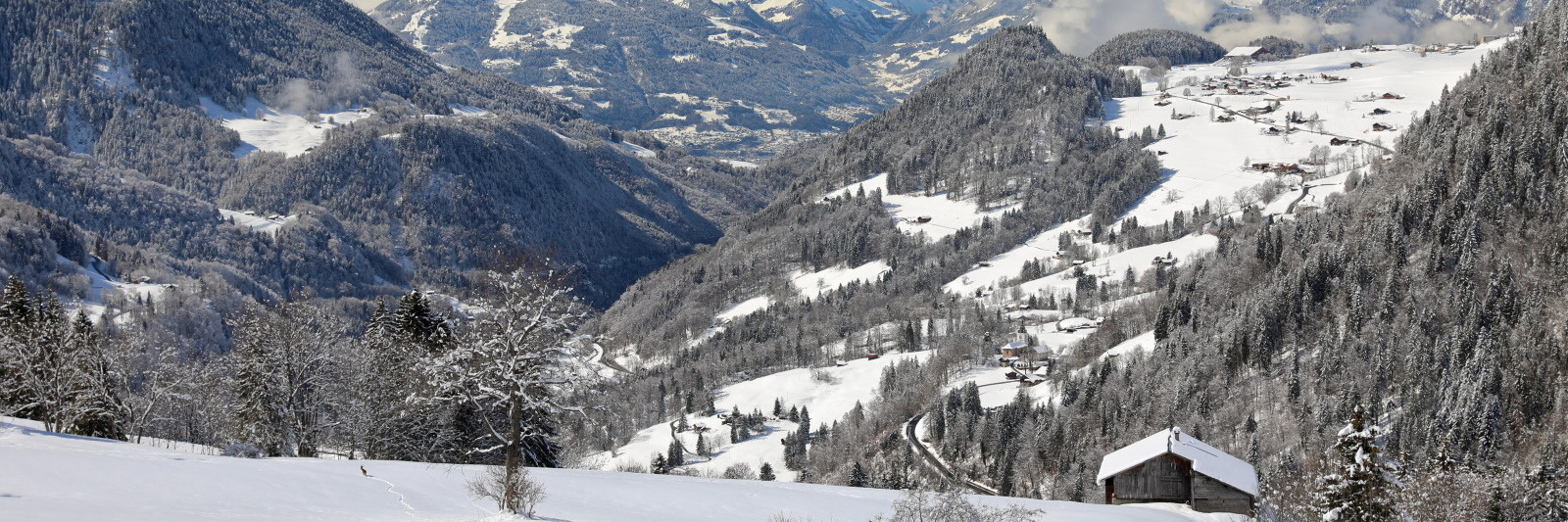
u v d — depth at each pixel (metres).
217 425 114.19
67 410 101.00
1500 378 162.00
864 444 199.12
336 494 71.06
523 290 73.00
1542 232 195.00
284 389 101.19
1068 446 171.38
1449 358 169.50
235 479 72.06
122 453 80.25
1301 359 184.38
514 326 71.19
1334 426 161.25
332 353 106.62
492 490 74.00
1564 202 195.88
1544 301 180.12
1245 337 188.50
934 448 192.00
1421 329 180.25
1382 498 76.06
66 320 123.94
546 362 71.88
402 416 97.31
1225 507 88.25
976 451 184.00
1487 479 92.62
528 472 88.00
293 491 70.25
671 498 81.25
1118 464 93.44
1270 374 183.38
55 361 106.69
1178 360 192.62
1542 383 160.62
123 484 66.44
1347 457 77.38
